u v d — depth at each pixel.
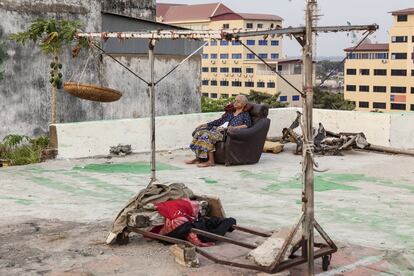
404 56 82.44
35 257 5.39
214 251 5.43
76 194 8.48
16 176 9.79
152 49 6.14
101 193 8.55
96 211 7.31
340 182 9.27
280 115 14.02
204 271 4.93
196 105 17.59
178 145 12.48
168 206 5.66
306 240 4.78
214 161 10.87
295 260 4.78
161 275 4.86
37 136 14.23
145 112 16.44
